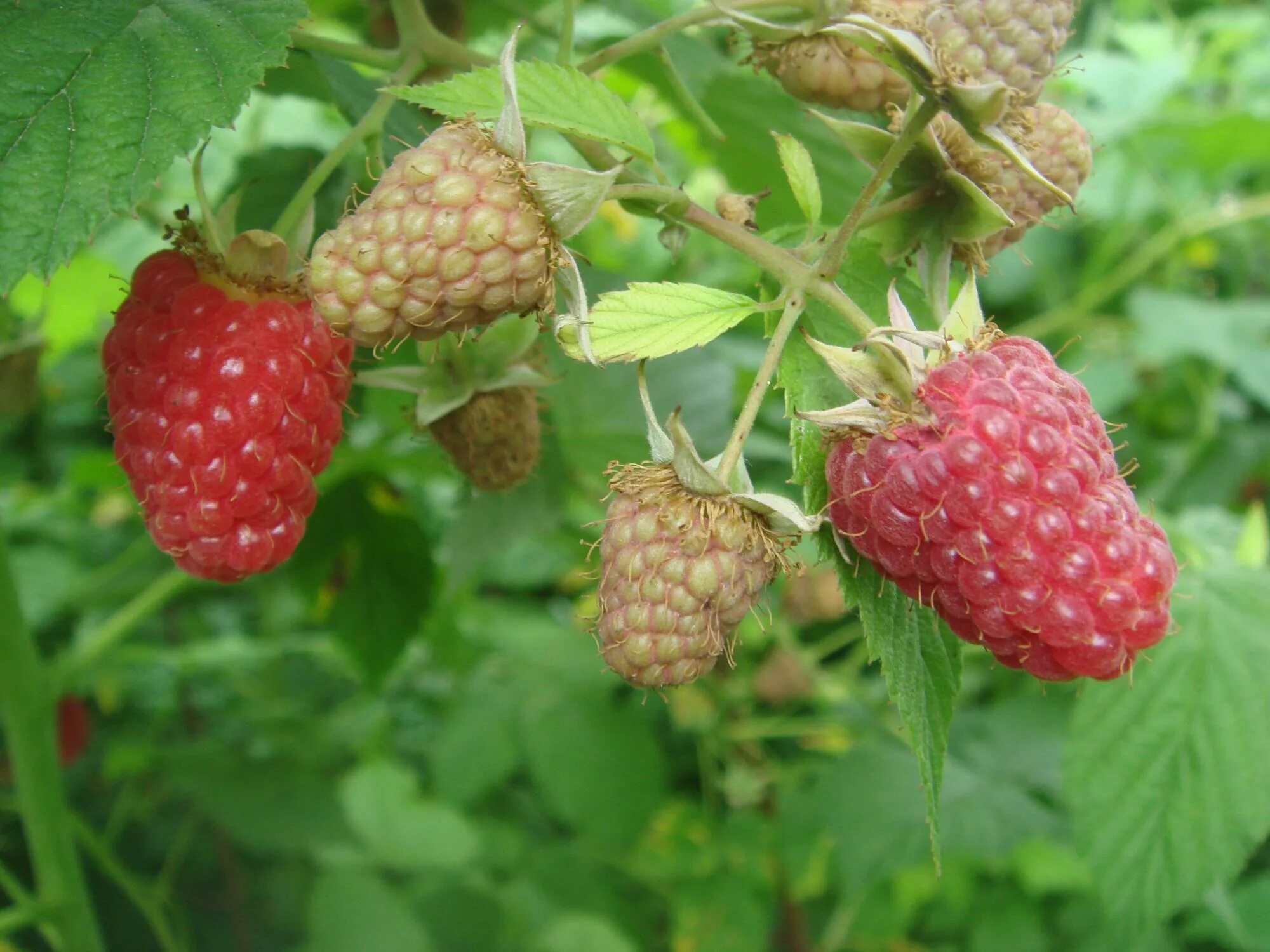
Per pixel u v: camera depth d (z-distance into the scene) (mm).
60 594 272
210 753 260
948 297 142
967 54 140
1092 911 272
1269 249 407
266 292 137
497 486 168
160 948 290
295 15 131
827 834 261
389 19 222
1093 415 127
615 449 226
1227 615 196
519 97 131
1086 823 192
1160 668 194
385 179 125
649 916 322
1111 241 348
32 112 124
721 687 302
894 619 132
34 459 347
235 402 132
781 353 133
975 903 284
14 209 120
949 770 264
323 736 310
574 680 311
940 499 121
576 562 309
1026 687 293
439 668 320
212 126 124
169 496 133
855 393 126
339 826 252
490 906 282
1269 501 358
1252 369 310
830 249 130
